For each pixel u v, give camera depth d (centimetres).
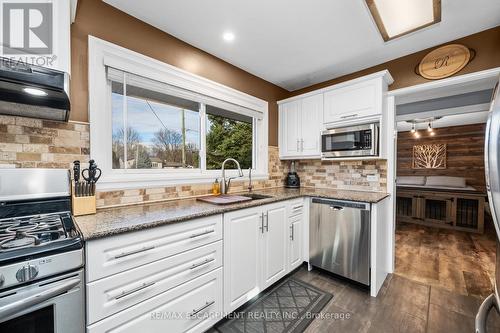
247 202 190
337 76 283
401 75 235
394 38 189
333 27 186
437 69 213
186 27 186
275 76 284
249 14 170
